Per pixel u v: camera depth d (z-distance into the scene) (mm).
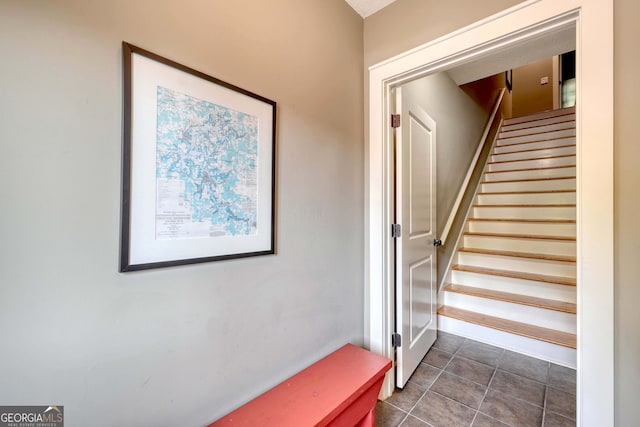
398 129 1736
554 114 4457
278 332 1213
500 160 4102
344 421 1110
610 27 971
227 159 1013
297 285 1301
